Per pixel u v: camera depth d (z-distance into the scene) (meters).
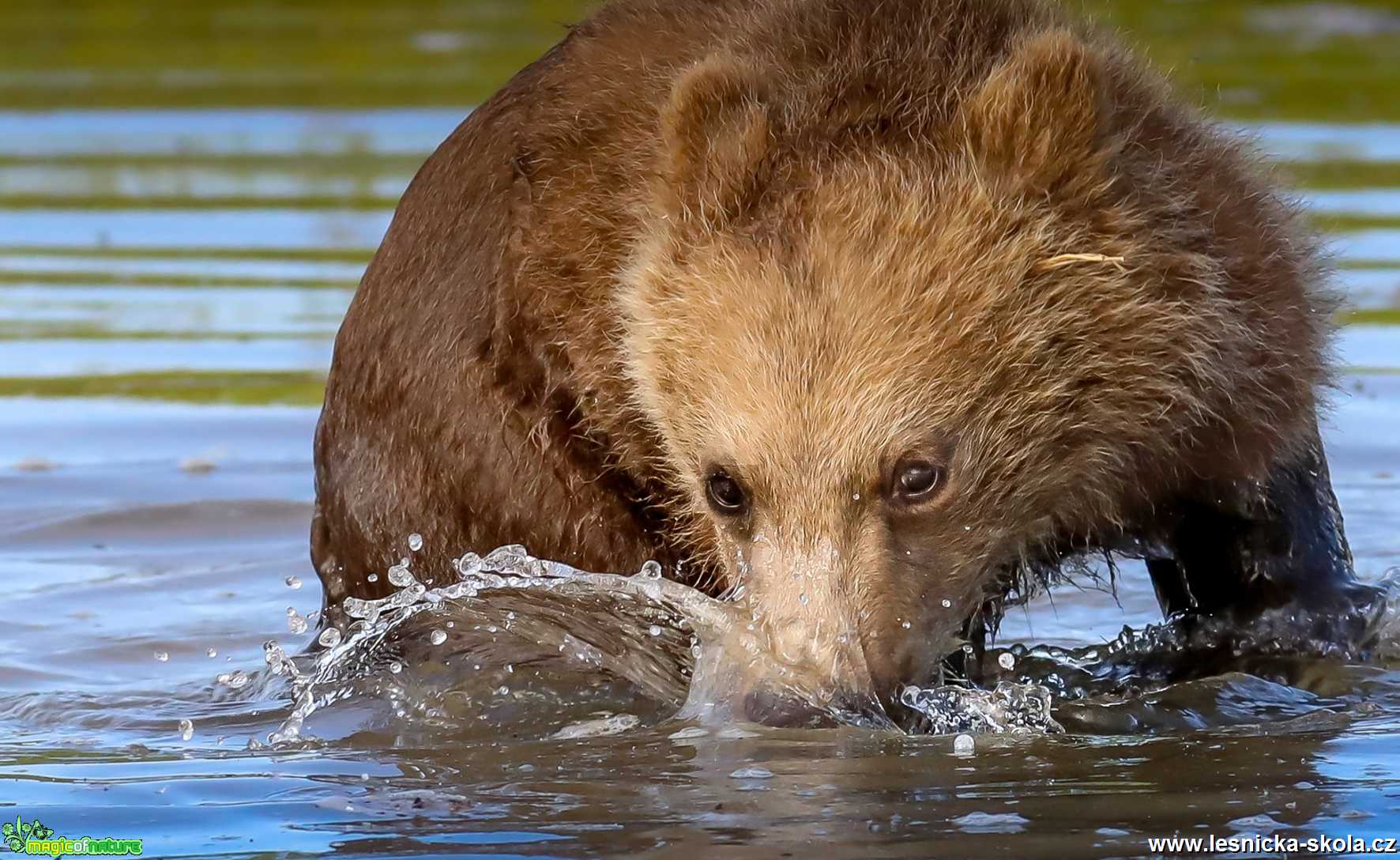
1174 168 11.65
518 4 64.19
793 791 9.39
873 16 12.13
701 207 11.10
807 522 10.74
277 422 19.48
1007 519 11.34
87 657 12.70
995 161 11.11
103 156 36.66
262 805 9.39
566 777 9.79
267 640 13.20
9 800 9.56
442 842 8.74
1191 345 11.35
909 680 10.89
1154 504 12.24
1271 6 57.38
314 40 54.56
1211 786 9.43
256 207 31.03
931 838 8.65
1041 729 10.58
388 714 11.46
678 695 11.87
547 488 12.25
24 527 16.03
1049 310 11.05
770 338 10.64
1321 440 12.88
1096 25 13.09
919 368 10.66
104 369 21.52
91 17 62.03
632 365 11.45
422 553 12.84
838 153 11.19
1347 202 28.72
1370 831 8.73
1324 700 11.50
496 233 12.27
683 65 12.22
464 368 12.33
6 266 27.00
